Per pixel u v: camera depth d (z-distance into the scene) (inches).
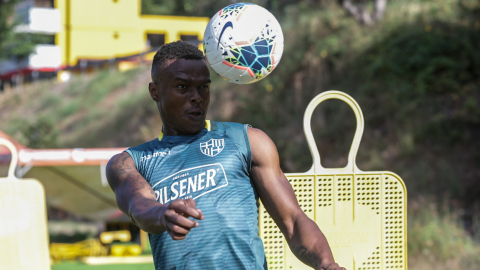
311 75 636.1
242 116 671.1
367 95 553.9
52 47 1205.1
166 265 83.1
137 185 83.7
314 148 122.6
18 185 150.2
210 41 96.7
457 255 323.9
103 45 1074.7
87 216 459.8
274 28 97.0
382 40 594.2
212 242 81.7
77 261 402.3
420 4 632.4
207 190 83.5
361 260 123.1
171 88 88.0
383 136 504.4
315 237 83.8
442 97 498.6
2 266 147.5
